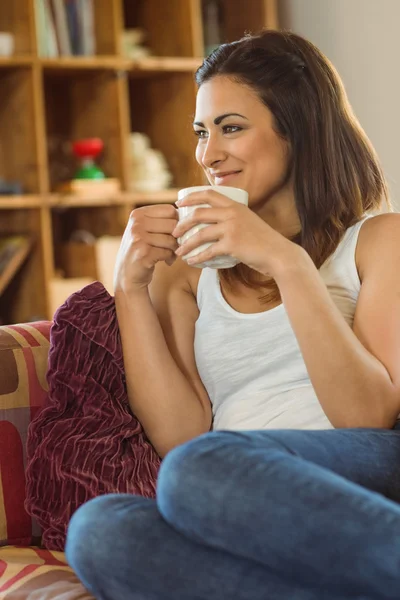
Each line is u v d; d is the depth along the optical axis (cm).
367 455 152
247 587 129
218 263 167
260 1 447
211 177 190
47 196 406
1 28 408
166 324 192
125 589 134
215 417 186
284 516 125
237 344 182
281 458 133
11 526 179
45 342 191
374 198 196
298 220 193
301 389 176
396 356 170
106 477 176
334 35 441
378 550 119
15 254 404
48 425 179
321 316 162
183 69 429
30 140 407
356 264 182
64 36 410
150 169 433
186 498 132
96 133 434
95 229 444
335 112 191
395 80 414
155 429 184
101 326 183
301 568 125
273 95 184
